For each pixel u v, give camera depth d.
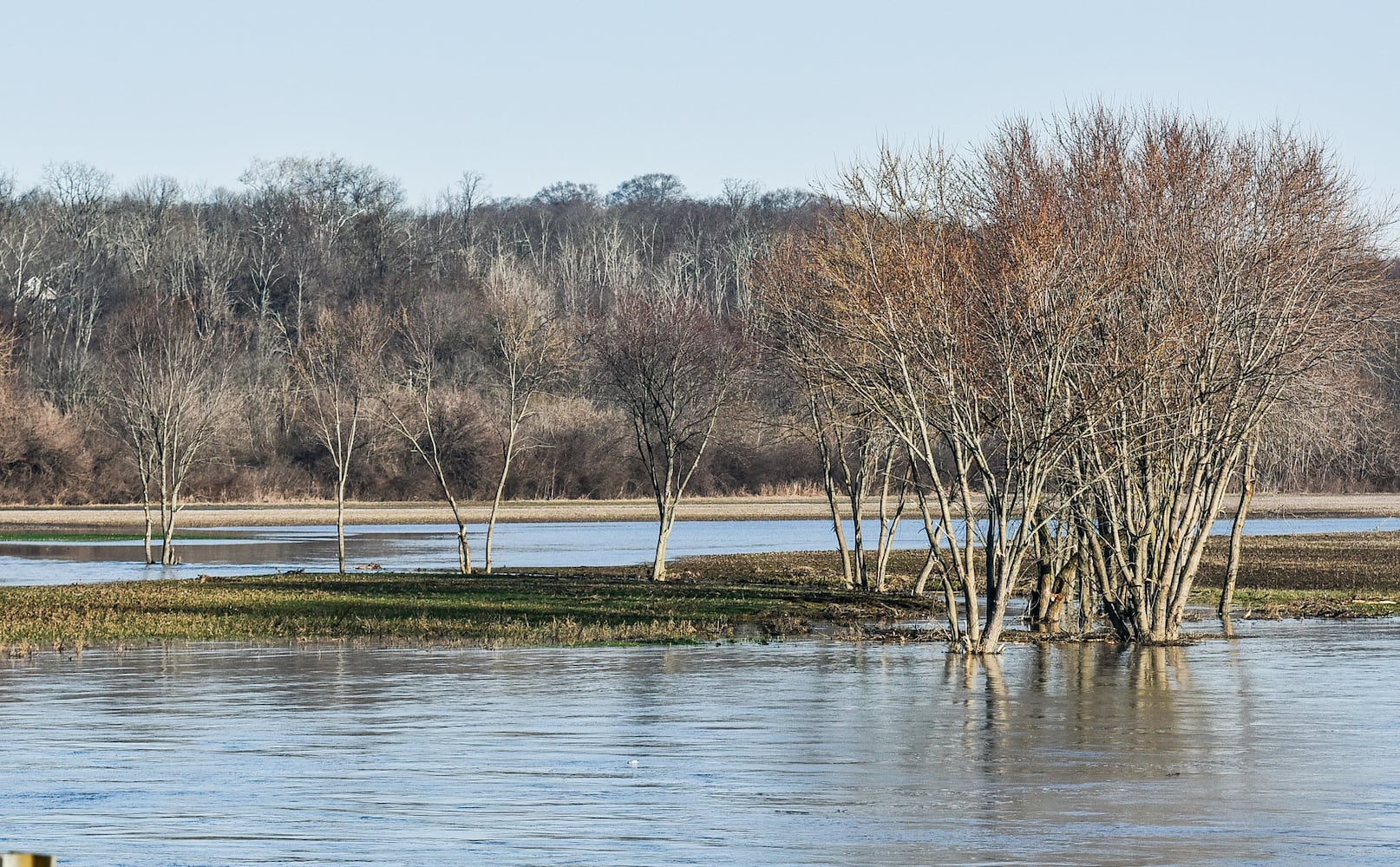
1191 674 63.62
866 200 75.38
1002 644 70.88
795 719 51.69
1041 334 70.88
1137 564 76.69
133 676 62.12
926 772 42.81
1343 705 54.97
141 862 33.38
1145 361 73.19
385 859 33.66
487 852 34.28
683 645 74.38
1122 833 36.00
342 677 61.91
